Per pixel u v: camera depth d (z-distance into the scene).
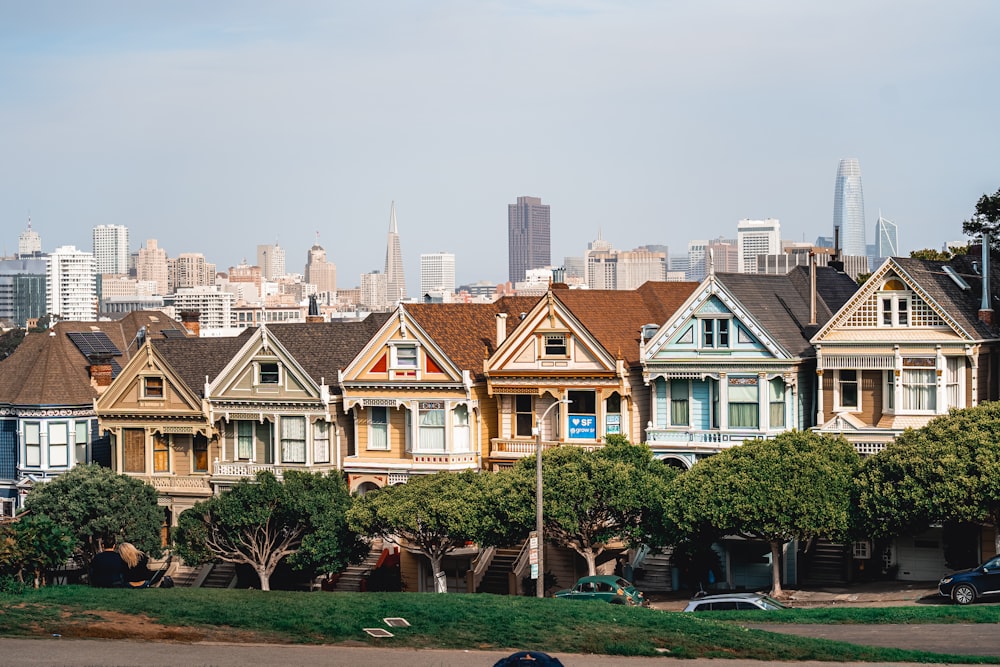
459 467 89.56
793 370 82.06
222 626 54.19
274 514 84.50
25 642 51.25
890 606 66.56
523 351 88.56
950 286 82.25
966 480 69.25
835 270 96.62
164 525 95.25
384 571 88.56
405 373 91.00
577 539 79.06
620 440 81.06
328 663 49.06
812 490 72.88
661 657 51.72
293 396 93.38
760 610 64.06
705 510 73.75
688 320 84.88
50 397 102.06
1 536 61.31
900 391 79.69
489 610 57.09
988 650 53.31
